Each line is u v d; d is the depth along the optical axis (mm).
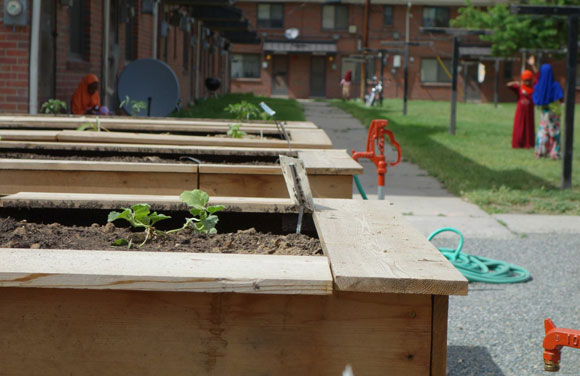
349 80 47188
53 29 10867
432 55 50500
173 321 1944
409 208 9297
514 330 4680
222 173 4141
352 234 2396
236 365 1956
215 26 32281
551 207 9375
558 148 14523
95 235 2709
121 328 1941
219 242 2641
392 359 1954
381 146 6023
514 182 11438
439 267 1974
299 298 1944
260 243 2648
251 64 51094
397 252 2148
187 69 26969
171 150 4816
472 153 15484
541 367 4035
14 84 9891
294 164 2758
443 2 49500
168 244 2566
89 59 12742
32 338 1944
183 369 1955
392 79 50969
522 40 44250
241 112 7508
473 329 4695
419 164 13758
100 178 4117
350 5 50469
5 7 9711
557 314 5051
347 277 1854
